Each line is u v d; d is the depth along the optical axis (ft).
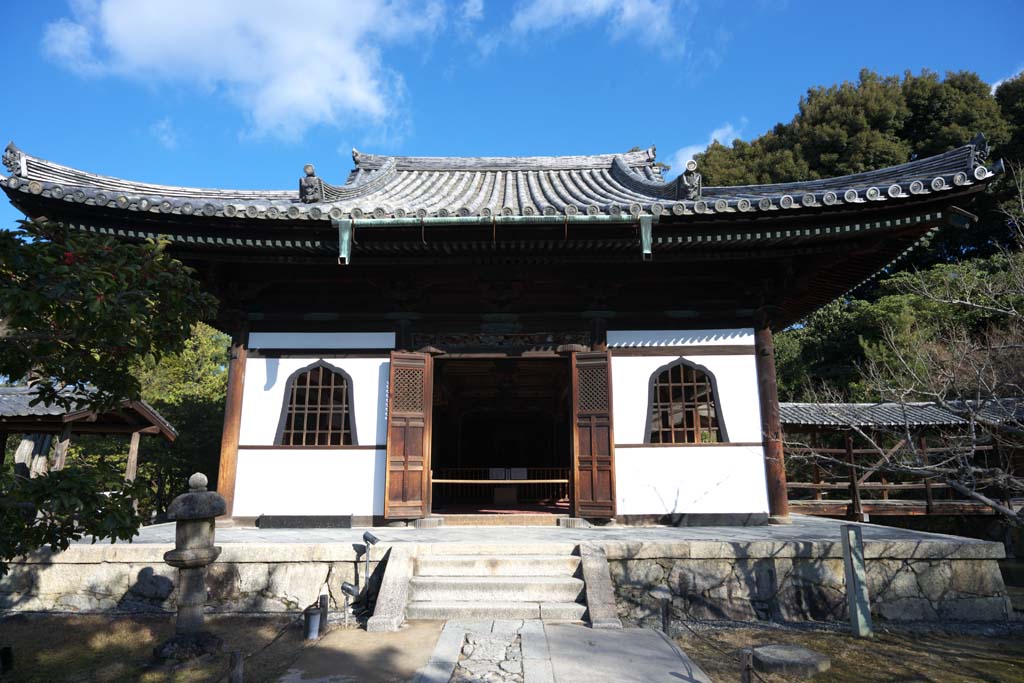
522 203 38.70
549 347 34.78
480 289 35.42
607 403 33.04
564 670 16.61
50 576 25.07
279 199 36.91
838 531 29.01
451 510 44.75
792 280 33.42
